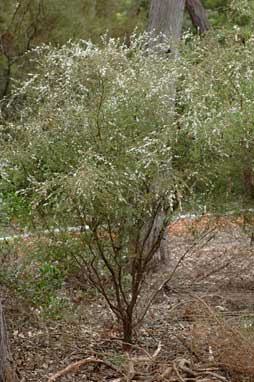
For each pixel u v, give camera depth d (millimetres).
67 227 6223
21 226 6523
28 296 6676
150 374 5547
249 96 6340
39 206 6203
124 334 6492
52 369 6016
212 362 5746
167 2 10008
